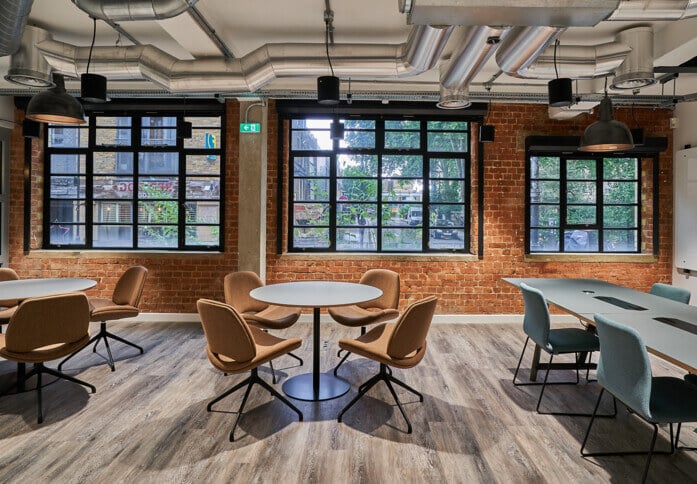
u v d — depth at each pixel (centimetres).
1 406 328
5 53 311
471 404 339
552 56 380
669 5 273
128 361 433
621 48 379
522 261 600
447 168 615
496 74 494
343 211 614
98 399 342
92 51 390
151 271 593
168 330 550
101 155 611
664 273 609
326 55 376
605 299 361
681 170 582
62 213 615
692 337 247
